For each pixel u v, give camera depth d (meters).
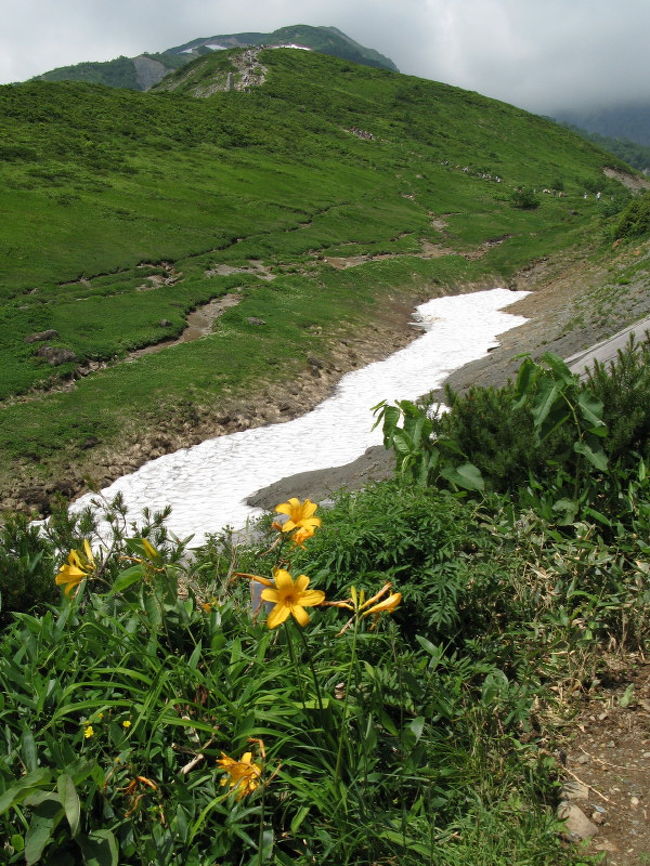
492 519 5.06
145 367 23.61
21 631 3.74
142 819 2.91
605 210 64.00
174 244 41.38
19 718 3.24
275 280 37.72
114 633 3.62
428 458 5.79
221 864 2.84
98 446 18.31
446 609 4.11
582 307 30.39
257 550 5.32
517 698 3.78
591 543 4.84
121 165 56.47
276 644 3.69
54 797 2.65
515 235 59.84
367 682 3.57
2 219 39.00
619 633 4.50
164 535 5.08
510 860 2.93
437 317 37.47
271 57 120.06
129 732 3.11
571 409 5.38
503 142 105.06
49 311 27.59
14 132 58.72
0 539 5.18
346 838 2.93
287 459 18.48
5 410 19.48
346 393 24.69
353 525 4.52
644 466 5.27
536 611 4.55
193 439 19.97
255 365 24.92
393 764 3.34
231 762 2.65
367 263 44.28
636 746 3.69
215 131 74.81
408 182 75.06
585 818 3.25
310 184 64.69
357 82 117.69
